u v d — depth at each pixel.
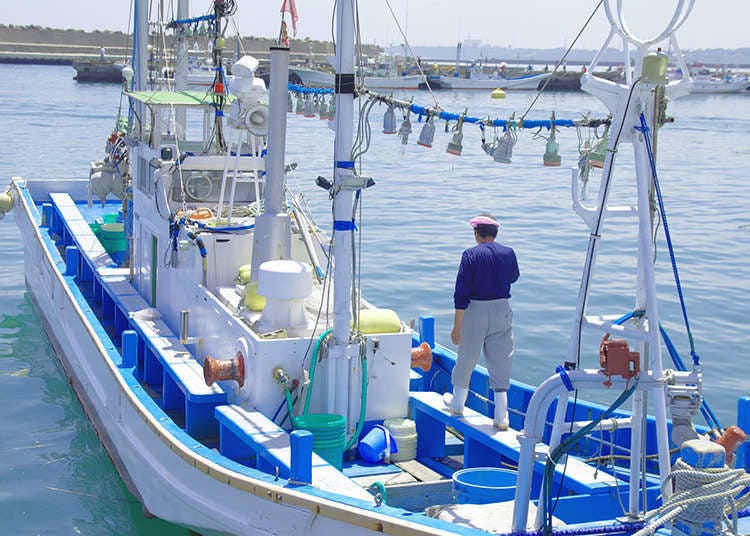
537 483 6.74
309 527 5.71
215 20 9.65
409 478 7.12
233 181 8.60
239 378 7.34
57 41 132.38
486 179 30.03
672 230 21.67
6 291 15.80
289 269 7.33
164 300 9.62
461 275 7.02
